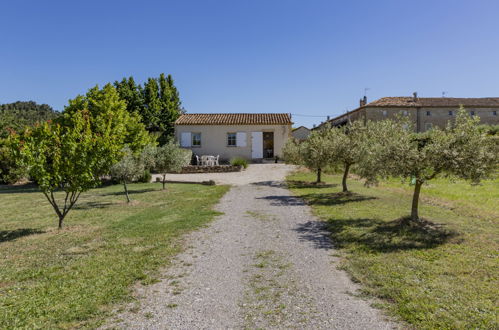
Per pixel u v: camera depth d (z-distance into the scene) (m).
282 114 28.58
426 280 4.34
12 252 6.06
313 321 3.41
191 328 3.30
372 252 5.61
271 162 25.97
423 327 3.20
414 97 39.88
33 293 4.16
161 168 15.84
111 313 3.63
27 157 7.34
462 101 40.38
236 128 26.23
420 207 9.40
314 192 13.28
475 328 3.13
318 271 4.89
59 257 5.69
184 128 26.30
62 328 3.31
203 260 5.46
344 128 14.32
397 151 7.08
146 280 4.58
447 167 6.70
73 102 21.23
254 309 3.71
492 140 6.51
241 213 9.48
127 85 34.19
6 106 82.25
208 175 21.36
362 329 3.23
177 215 9.29
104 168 8.48
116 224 8.34
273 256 5.64
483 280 4.28
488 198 10.44
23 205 12.56
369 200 10.88
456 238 6.20
